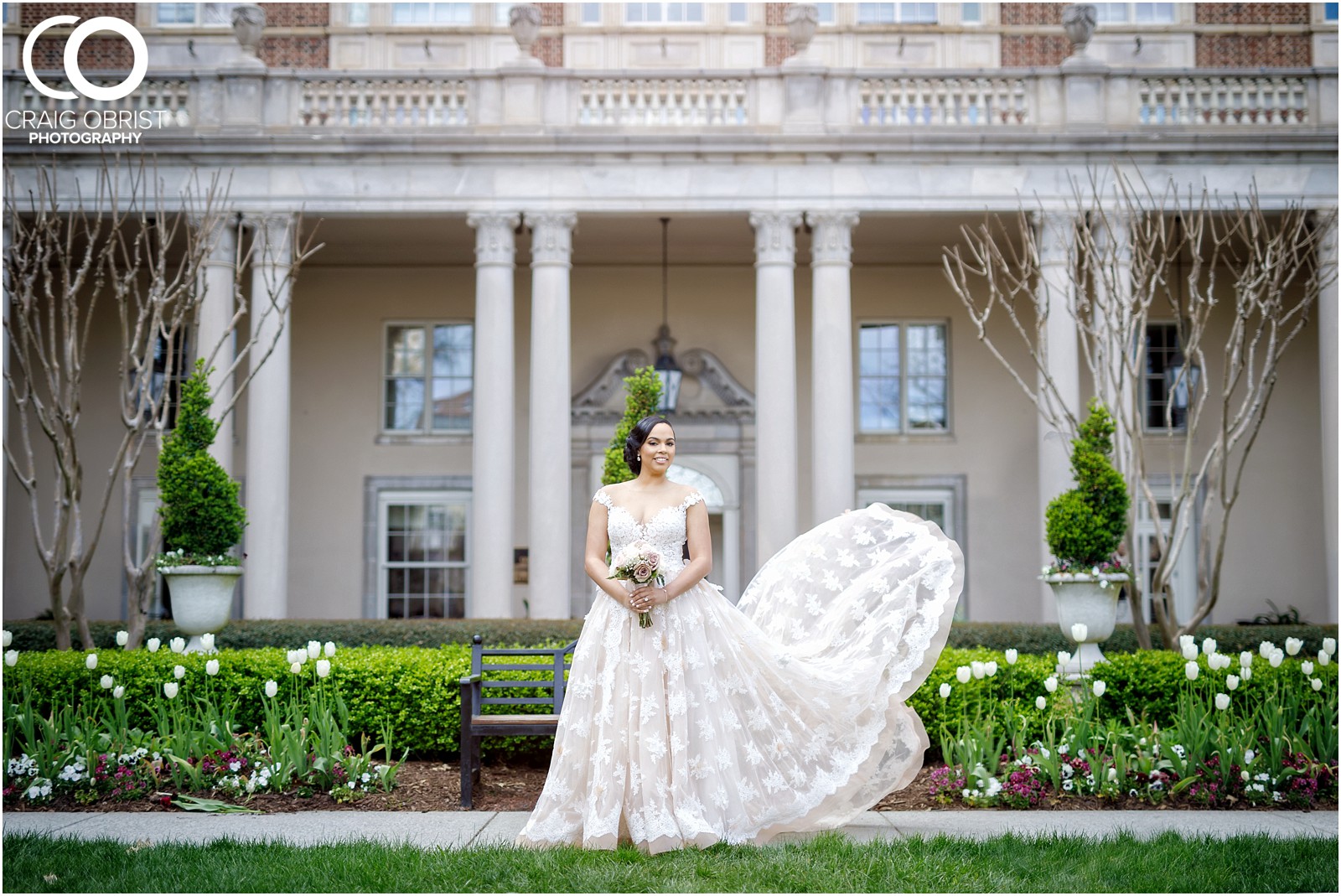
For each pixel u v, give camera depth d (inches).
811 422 812.6
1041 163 663.8
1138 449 444.8
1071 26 678.5
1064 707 330.0
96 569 783.1
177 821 265.3
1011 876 206.7
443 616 807.1
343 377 819.4
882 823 261.1
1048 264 657.6
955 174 665.6
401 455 813.9
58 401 428.8
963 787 289.0
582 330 819.4
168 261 770.8
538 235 667.4
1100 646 532.7
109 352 788.0
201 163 663.8
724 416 795.4
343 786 291.4
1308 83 672.4
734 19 837.2
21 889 200.4
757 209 666.8
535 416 658.8
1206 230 700.0
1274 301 456.8
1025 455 804.0
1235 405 789.9
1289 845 231.0
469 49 835.4
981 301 815.1
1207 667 345.1
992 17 832.9
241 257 678.5
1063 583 420.5
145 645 552.7
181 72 670.5
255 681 340.8
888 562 258.7
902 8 842.2
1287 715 316.2
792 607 264.7
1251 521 790.5
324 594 803.4
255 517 654.5
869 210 666.2
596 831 225.5
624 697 232.2
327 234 746.2
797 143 663.8
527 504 805.2
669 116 679.7
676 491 247.3
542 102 676.7
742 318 820.0
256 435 658.8
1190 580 787.4
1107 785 284.5
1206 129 657.6
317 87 679.7
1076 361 660.7
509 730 287.0
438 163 670.5
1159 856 221.0
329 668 336.2
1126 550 458.9
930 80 678.5
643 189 668.7
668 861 214.2
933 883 201.5
